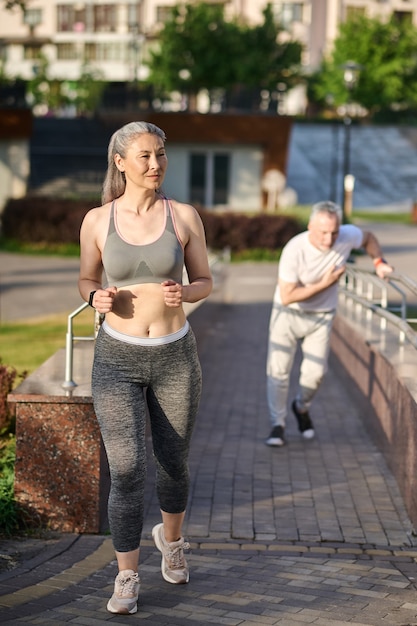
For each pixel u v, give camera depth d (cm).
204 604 468
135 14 8550
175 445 473
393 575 519
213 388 1123
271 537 598
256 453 814
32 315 1730
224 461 786
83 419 581
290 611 456
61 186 3972
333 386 1130
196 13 4834
